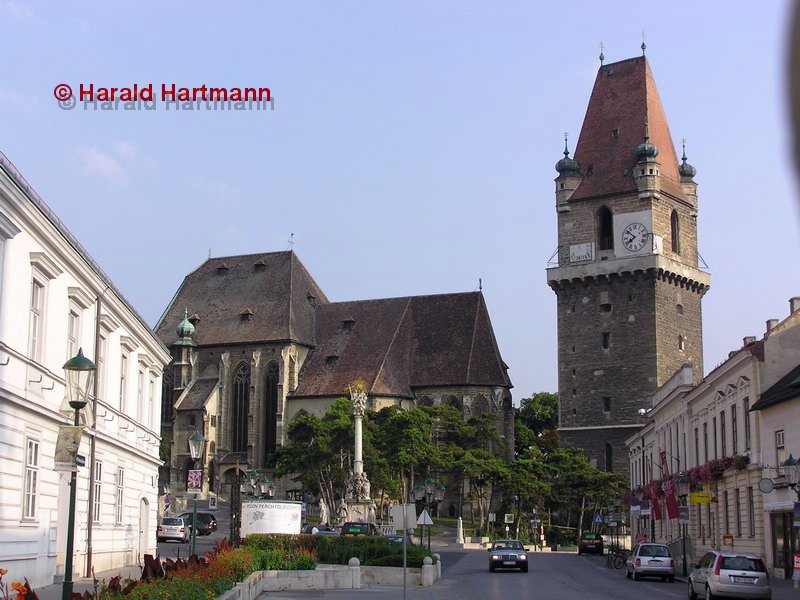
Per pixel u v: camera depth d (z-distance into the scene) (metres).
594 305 138.25
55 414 38.50
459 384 157.88
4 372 33.53
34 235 36.34
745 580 40.41
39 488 37.59
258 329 164.62
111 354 50.31
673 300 138.00
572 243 140.12
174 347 164.62
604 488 126.38
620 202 137.75
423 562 53.50
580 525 127.00
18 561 35.34
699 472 69.81
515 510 128.12
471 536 121.69
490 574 65.19
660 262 133.88
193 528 42.41
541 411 188.75
